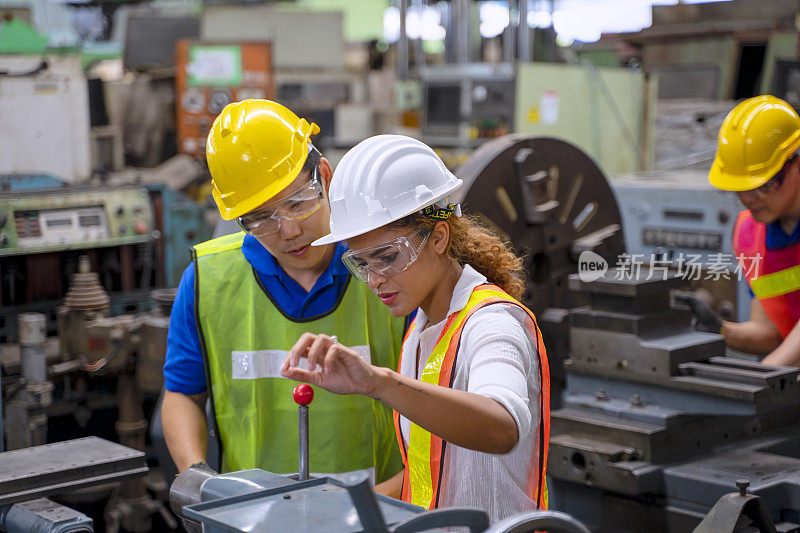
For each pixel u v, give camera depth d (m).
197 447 1.64
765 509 1.58
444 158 5.09
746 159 2.42
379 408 1.75
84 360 2.91
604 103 4.95
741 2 5.18
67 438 3.20
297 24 6.09
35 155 3.42
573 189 2.83
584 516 2.05
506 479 1.33
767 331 2.59
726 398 1.90
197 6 6.28
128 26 4.83
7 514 1.42
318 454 1.71
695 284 3.40
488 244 1.44
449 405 1.09
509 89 4.84
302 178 1.60
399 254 1.30
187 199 3.41
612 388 2.12
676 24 5.41
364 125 6.36
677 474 1.87
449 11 6.50
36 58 3.58
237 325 1.71
